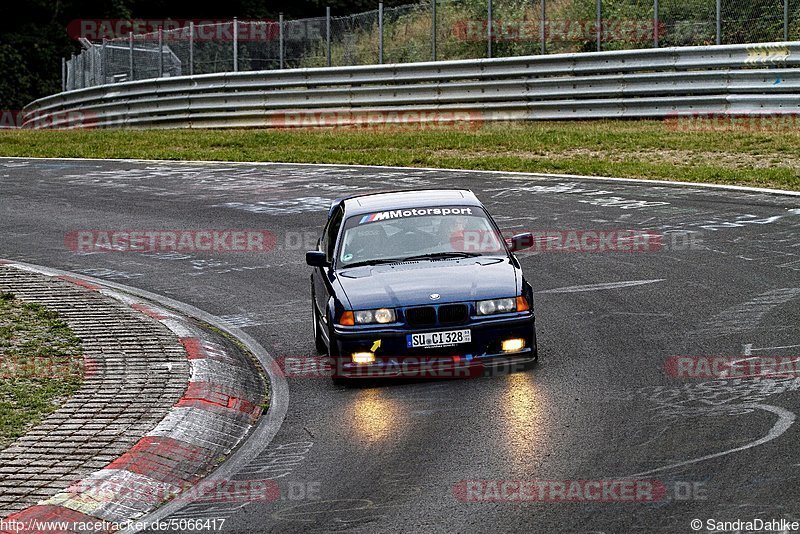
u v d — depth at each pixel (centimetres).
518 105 9631
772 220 5466
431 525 2227
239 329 4191
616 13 10688
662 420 2806
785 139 7856
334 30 11738
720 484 2338
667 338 3616
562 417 2894
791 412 2784
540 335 3784
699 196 6259
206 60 12488
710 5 9906
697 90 8794
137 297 4738
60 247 5866
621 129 8744
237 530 2288
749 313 3847
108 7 19325
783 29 9356
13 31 19350
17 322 4100
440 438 2795
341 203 4059
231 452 2847
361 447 2777
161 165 8794
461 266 3556
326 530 2244
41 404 3136
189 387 3256
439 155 8394
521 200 6456
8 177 8412
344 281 3519
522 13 11294
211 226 6247
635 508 2242
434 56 10575
